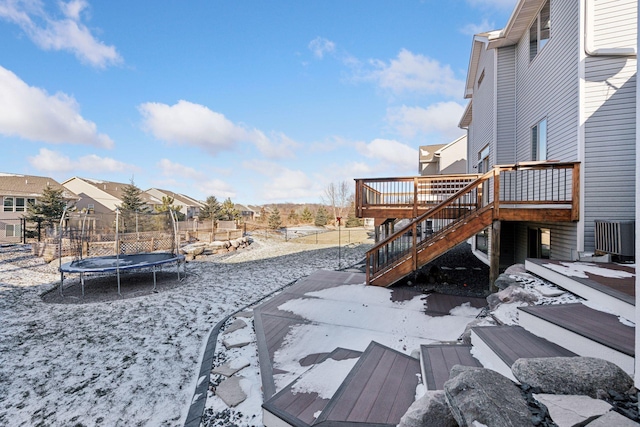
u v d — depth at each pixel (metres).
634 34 4.89
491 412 1.30
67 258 11.64
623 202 4.99
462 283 6.86
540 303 3.13
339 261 11.12
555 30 6.04
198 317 5.36
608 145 5.04
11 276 9.50
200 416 2.60
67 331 4.80
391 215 7.45
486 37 8.59
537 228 7.32
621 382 1.56
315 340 3.95
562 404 1.42
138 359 3.81
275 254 14.13
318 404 2.21
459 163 18.14
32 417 2.73
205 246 14.58
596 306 2.71
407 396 2.16
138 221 13.88
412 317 4.58
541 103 6.67
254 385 3.03
